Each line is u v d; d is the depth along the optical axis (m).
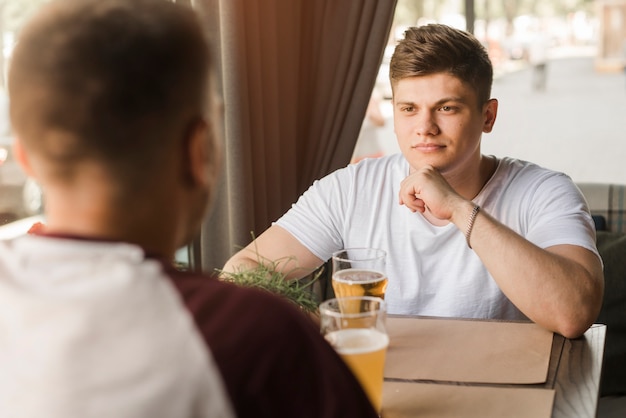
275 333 0.63
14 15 1.83
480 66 1.65
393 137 5.58
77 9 0.63
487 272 1.69
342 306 1.09
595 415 1.07
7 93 0.66
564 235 1.56
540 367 1.23
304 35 2.60
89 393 0.58
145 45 0.63
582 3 10.52
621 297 2.04
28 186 1.92
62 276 0.62
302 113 2.64
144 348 0.59
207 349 0.61
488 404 1.09
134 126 0.63
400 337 1.40
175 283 0.64
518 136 7.30
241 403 0.61
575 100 8.77
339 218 1.84
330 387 0.65
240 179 2.32
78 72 0.61
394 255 1.76
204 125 0.67
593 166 6.44
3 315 0.61
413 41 1.64
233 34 2.26
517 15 9.36
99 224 0.65
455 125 1.63
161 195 0.66
